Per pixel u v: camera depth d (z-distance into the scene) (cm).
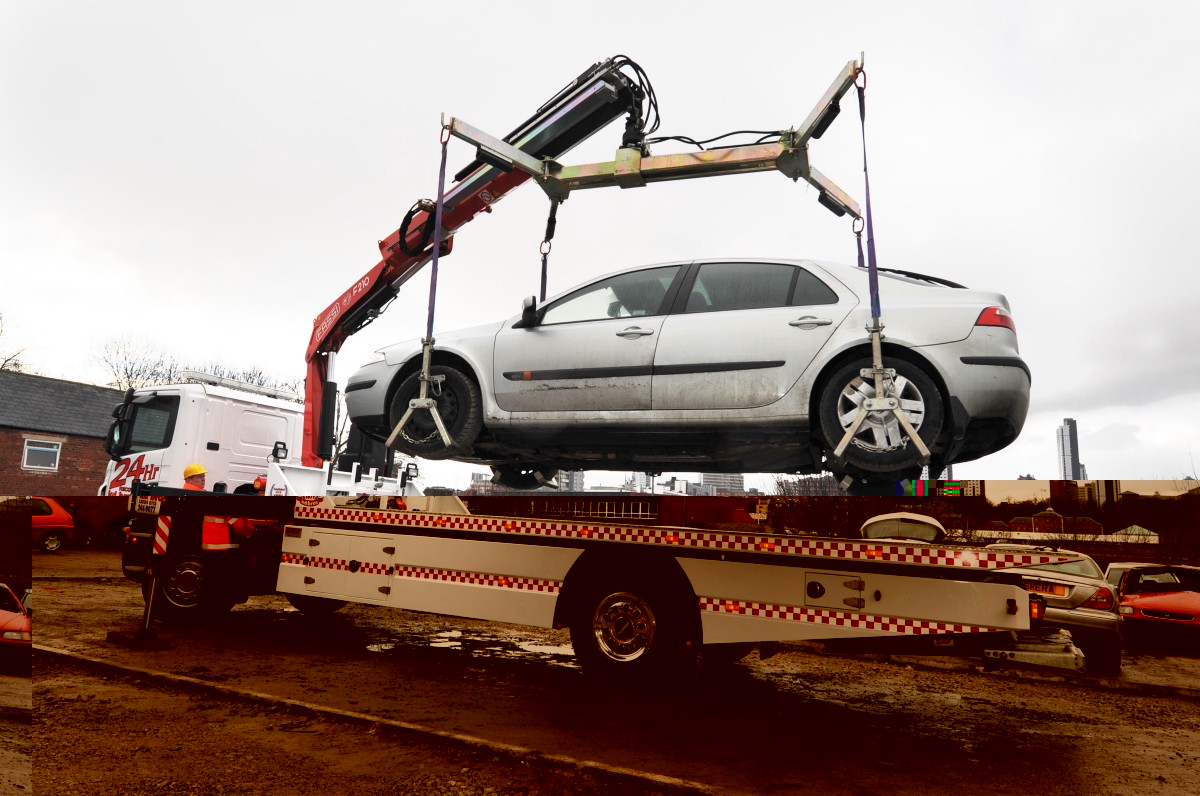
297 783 322
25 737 267
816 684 576
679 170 423
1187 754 428
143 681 477
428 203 545
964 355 349
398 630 735
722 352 402
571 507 497
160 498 682
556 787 325
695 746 385
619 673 478
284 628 699
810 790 329
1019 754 407
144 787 311
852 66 352
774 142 397
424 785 324
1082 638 650
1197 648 766
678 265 448
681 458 452
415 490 561
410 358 498
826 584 425
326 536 599
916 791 337
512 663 589
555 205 464
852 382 368
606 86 435
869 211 346
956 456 377
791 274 415
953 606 395
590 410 433
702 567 457
